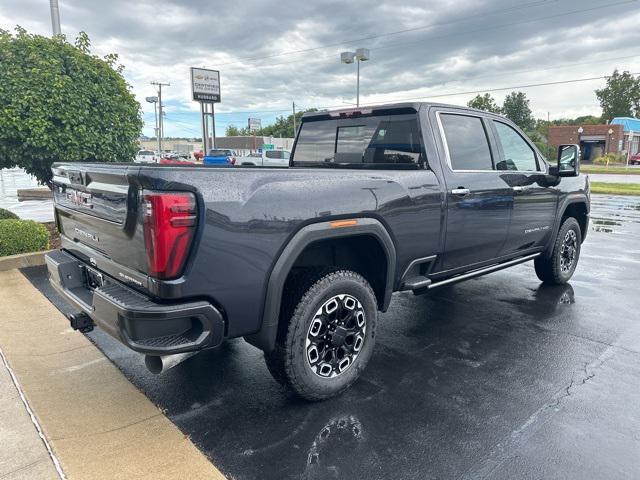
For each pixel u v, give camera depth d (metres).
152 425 2.73
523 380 3.35
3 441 2.53
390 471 2.38
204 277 2.35
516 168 4.62
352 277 3.04
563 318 4.62
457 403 3.03
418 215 3.44
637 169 42.50
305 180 2.76
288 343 2.78
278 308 2.66
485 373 3.46
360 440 2.63
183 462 2.40
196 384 3.28
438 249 3.71
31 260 6.22
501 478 2.33
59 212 3.56
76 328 2.98
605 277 6.18
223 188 2.39
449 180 3.71
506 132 4.54
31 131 6.54
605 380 3.35
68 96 6.79
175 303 2.32
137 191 2.31
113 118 7.34
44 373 3.34
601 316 4.68
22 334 4.00
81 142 6.98
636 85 73.69
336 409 2.96
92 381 3.24
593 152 61.84
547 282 5.77
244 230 2.45
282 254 2.64
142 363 3.56
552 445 2.59
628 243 8.54
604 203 15.70
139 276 2.42
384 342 4.04
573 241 5.75
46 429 2.65
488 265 4.51
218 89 19.27
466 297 5.34
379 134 3.98
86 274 3.16
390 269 3.30
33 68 6.59
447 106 3.90
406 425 2.78
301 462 2.44
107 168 2.58
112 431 2.66
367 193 3.06
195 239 2.30
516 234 4.58
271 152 30.17
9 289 5.21
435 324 4.48
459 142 3.95
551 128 63.59
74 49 7.19
